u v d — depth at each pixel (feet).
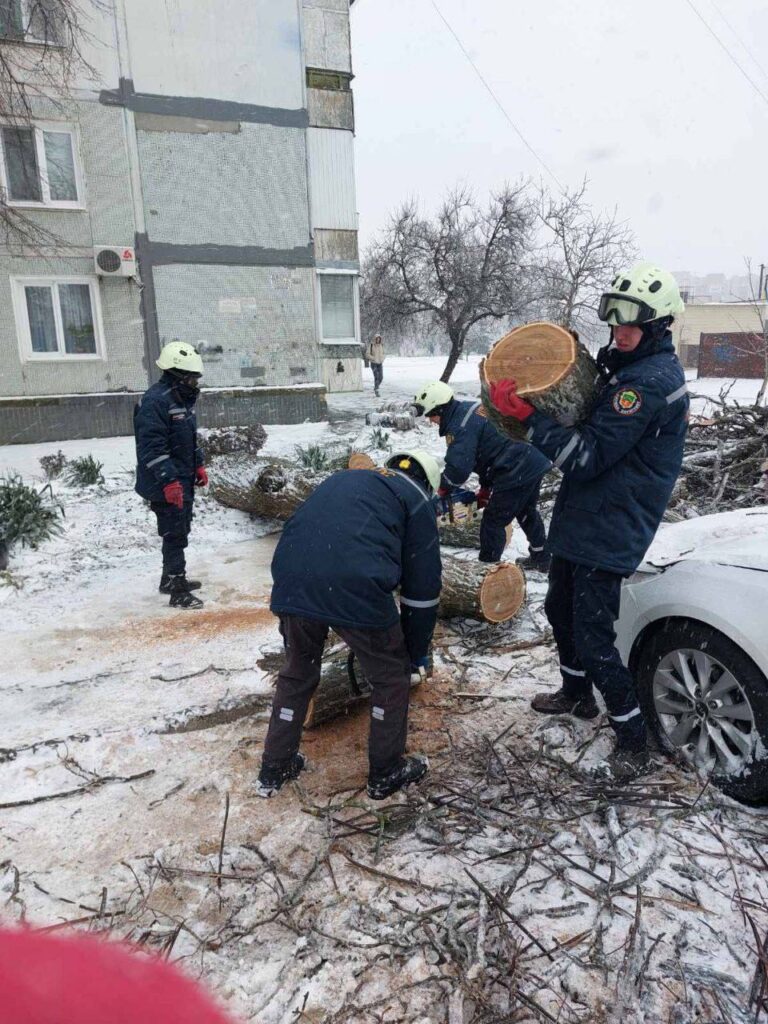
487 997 6.46
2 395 41.81
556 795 9.13
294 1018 6.30
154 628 15.43
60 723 11.34
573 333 8.68
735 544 9.53
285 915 7.42
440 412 15.89
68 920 7.42
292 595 8.60
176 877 8.01
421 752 10.27
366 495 8.74
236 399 46.44
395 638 8.87
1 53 36.14
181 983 1.54
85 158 41.24
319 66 49.73
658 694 9.75
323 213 52.13
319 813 9.02
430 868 8.04
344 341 56.65
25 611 16.52
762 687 8.31
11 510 20.42
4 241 40.45
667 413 8.58
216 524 23.26
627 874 7.82
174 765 10.16
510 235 75.20
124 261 42.34
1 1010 1.29
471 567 14.23
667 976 6.61
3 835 8.76
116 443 40.96
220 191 44.55
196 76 42.83
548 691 11.99
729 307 112.88
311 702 10.62
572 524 9.14
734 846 8.14
